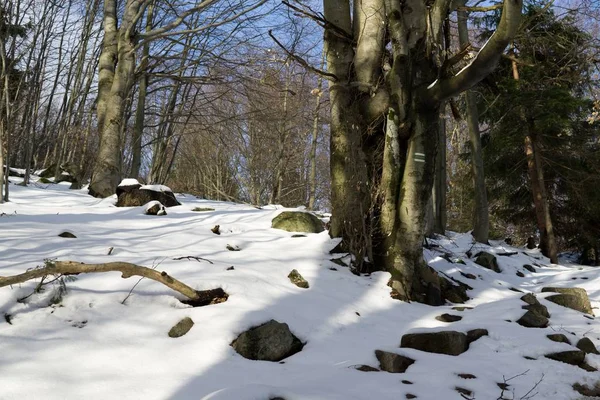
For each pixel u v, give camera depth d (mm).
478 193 13609
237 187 26094
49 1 15352
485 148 16094
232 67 14070
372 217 6438
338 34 6926
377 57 6727
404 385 3355
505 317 5043
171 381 3145
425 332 4262
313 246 6652
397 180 6320
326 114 18531
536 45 11898
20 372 3008
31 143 14680
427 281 6184
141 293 4414
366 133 6699
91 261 4898
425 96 6066
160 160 21266
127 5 13508
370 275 6199
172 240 6508
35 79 14586
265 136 20766
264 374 3465
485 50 5098
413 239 6184
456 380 3490
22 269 4488
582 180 14688
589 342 4465
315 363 3805
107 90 13555
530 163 14930
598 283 9055
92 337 3648
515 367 3854
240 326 3996
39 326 3689
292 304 4746
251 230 7777
